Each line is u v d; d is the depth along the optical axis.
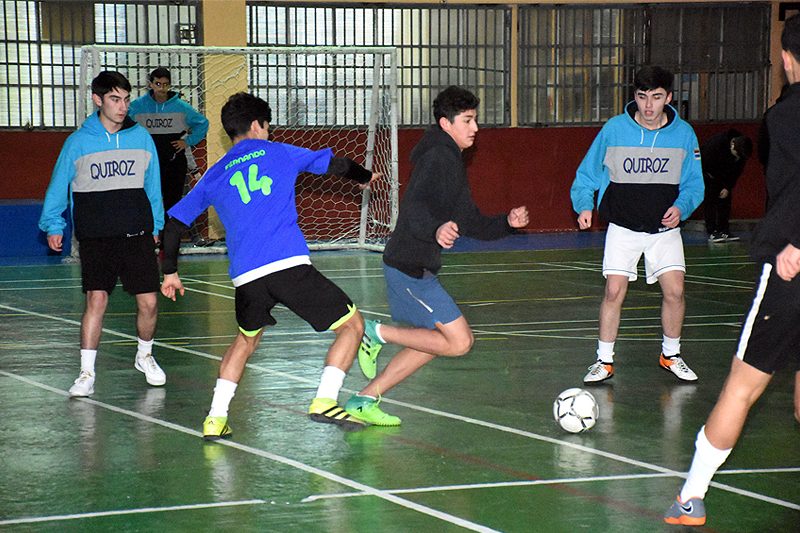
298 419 8.06
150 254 9.03
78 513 5.90
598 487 6.34
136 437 7.56
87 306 8.94
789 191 5.19
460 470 6.71
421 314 7.48
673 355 9.61
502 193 24.11
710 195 21.94
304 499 6.12
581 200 9.39
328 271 17.67
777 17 24.59
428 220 6.98
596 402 8.12
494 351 10.88
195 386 9.27
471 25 23.69
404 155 23.12
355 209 22.66
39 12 21.17
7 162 21.17
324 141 22.77
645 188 9.28
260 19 22.41
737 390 5.41
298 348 11.03
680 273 9.48
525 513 5.86
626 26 24.30
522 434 7.61
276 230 7.39
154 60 21.72
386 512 5.88
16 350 10.93
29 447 7.30
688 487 5.62
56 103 21.53
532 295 14.98
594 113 24.56
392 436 7.55
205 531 5.59
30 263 18.75
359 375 9.73
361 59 22.98
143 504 6.05
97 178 8.74
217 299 14.57
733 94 24.88
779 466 6.82
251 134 7.67
